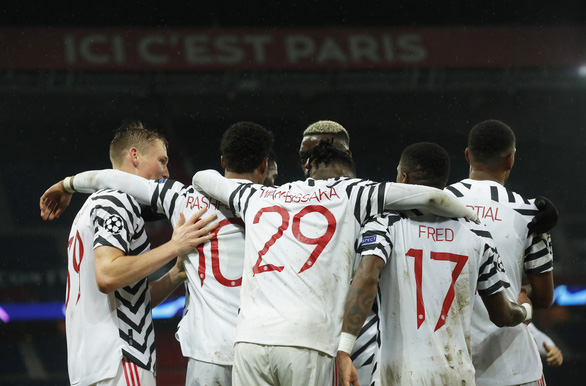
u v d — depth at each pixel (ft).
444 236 19.85
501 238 21.99
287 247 19.43
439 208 19.44
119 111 99.25
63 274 87.56
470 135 23.31
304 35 102.99
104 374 20.90
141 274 20.57
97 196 21.86
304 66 101.71
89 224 21.70
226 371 20.77
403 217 20.03
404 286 19.65
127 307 21.52
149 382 21.53
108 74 99.09
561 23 102.68
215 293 21.17
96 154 99.04
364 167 100.94
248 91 100.53
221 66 100.73
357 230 19.80
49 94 98.17
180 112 99.45
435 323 19.44
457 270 19.71
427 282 19.61
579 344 78.89
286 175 98.37
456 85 101.81
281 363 18.58
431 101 102.17
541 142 100.58
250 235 20.07
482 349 21.90
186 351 21.34
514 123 101.30
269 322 18.84
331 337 19.02
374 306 21.97
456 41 102.73
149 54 99.96
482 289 20.24
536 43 102.37
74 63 98.53
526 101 101.30
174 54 100.32
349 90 101.60
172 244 20.98
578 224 93.86
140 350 21.47
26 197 95.71
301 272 19.17
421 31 103.40
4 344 78.48
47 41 98.48
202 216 21.63
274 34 102.63
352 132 101.55
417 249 19.72
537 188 98.84
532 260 22.57
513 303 20.86
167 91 99.60
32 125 98.53
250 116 100.32
